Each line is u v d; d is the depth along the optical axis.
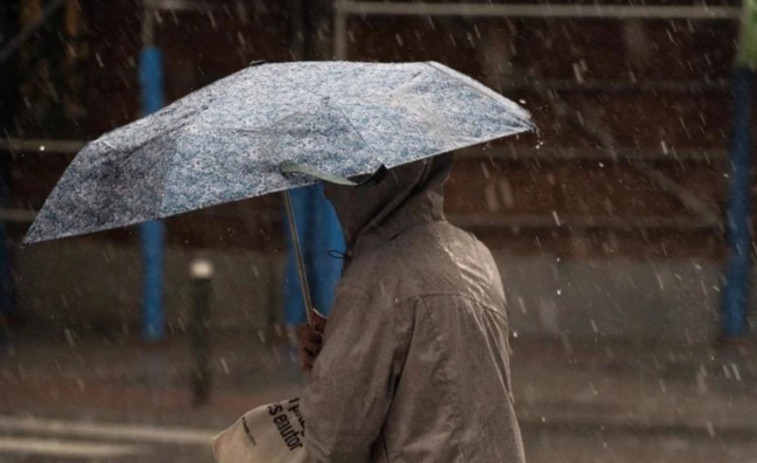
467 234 9.95
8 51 41.44
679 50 40.97
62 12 42.44
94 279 40.16
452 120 9.48
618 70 41.09
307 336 10.98
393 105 9.34
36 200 42.06
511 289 39.47
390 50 41.44
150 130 9.58
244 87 9.66
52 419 29.08
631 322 39.19
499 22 41.09
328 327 9.61
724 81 40.78
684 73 40.94
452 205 41.31
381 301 9.35
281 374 33.66
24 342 37.31
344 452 9.32
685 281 39.09
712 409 30.41
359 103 9.28
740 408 30.55
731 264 38.44
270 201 40.84
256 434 10.34
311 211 35.16
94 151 9.72
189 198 8.82
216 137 9.09
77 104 42.72
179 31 42.19
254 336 38.03
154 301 37.50
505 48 41.16
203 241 40.88
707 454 26.66
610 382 33.19
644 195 40.88
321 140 8.95
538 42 41.16
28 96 42.59
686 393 32.03
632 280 39.25
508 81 41.06
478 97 9.88
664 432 28.44
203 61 42.28
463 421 9.21
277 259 39.78
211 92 9.78
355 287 9.46
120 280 40.12
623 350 37.12
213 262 39.88
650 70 41.03
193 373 30.48
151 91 37.00
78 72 42.66
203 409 30.12
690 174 40.88
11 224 41.06
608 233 40.38
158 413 29.69
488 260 9.85
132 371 33.88
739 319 38.53
